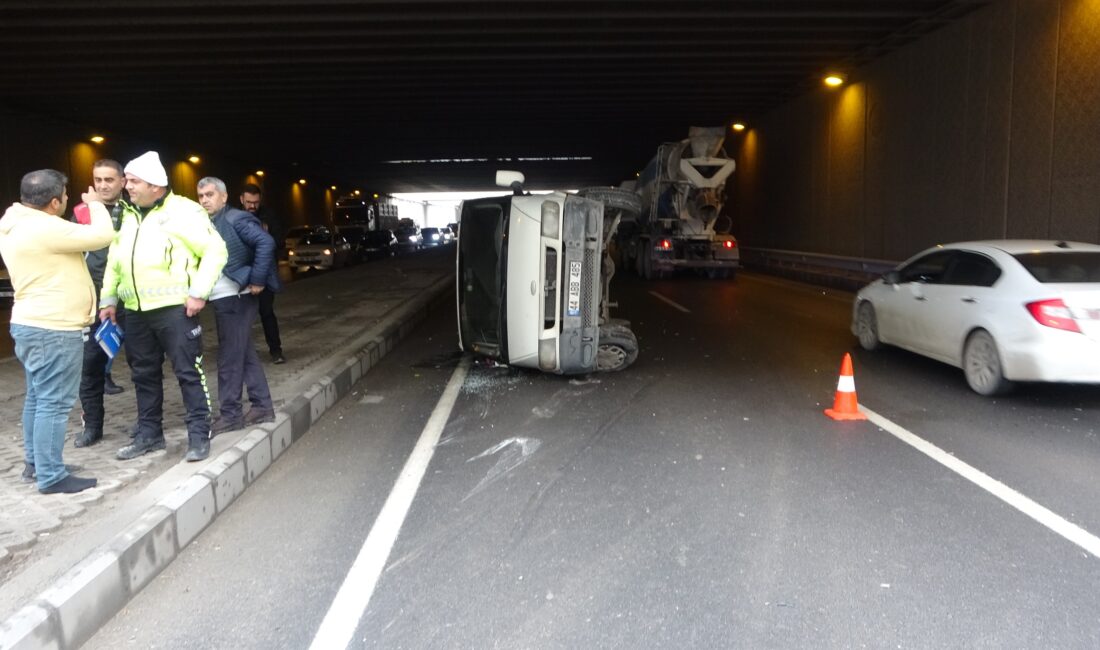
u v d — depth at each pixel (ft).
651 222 79.92
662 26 52.24
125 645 11.65
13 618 10.63
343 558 14.51
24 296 14.74
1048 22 43.34
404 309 47.32
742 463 19.60
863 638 11.69
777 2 47.85
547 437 22.00
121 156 94.63
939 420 23.35
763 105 87.51
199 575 13.87
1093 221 40.19
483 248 30.89
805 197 81.82
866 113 66.90
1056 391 26.94
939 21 52.70
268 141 109.91
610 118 94.43
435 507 16.94
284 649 11.60
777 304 54.90
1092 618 12.17
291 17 46.98
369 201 142.41
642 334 40.73
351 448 21.26
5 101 71.46
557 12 47.52
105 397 23.79
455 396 27.14
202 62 58.39
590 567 14.07
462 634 11.96
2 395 24.17
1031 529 15.46
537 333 28.35
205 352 32.19
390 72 64.85
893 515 16.21
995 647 11.42
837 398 23.95
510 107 84.48
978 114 50.14
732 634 11.86
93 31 50.14
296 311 46.75
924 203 57.47
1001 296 25.22
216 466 16.85
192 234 16.92
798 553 14.53
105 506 14.88
